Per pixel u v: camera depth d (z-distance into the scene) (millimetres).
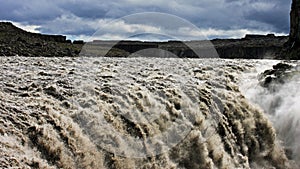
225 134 15234
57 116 11367
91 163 11141
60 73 15836
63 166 10422
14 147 9531
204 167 13750
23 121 10586
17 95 12328
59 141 10664
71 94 13188
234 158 15180
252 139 16688
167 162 12875
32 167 9375
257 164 16391
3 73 14906
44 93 12906
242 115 16797
